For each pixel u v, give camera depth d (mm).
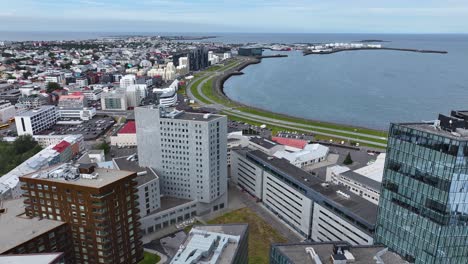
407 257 116250
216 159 185500
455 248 106688
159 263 146750
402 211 115500
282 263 99250
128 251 138750
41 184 126438
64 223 127062
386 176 119125
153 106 191375
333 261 93500
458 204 102062
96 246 127812
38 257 93875
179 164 186125
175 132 180750
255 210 195875
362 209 142500
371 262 94938
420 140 105750
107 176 130500
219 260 100625
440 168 101438
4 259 93188
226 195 198625
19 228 123875
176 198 192125
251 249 158500
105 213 122750
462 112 118875
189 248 103000
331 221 151750
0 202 151750
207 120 176875
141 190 165625
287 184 177250
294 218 175875
